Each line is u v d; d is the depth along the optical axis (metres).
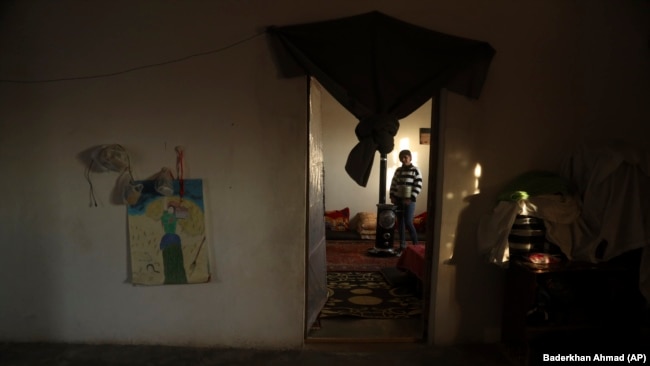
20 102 2.59
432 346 2.73
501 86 2.64
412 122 6.38
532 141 2.68
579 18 2.64
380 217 5.09
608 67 2.68
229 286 2.66
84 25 2.54
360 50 2.49
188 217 2.62
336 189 6.48
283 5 2.53
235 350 2.66
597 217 2.39
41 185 2.63
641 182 2.35
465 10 2.58
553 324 2.42
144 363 2.48
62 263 2.67
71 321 2.70
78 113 2.59
